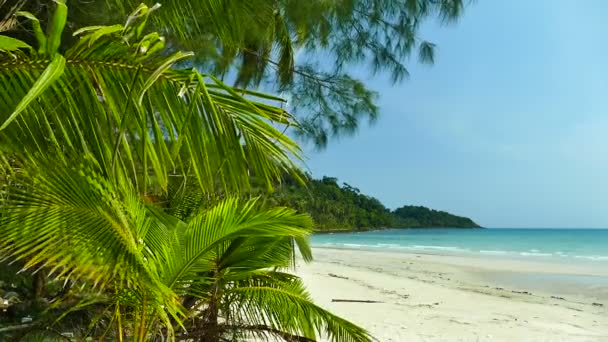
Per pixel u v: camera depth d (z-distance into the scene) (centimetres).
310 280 1709
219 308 359
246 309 379
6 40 136
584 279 2216
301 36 589
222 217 278
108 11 383
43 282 535
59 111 167
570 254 4303
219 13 265
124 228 184
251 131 194
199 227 279
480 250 5000
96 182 165
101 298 288
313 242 7075
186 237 279
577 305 1401
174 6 257
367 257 3650
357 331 378
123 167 181
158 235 273
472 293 1583
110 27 148
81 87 169
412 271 2467
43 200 167
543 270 2669
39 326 374
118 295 266
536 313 1205
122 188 185
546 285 1973
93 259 173
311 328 386
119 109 175
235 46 308
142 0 253
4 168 162
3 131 157
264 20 386
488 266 2908
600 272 2569
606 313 1262
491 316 1123
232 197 277
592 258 3750
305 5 513
